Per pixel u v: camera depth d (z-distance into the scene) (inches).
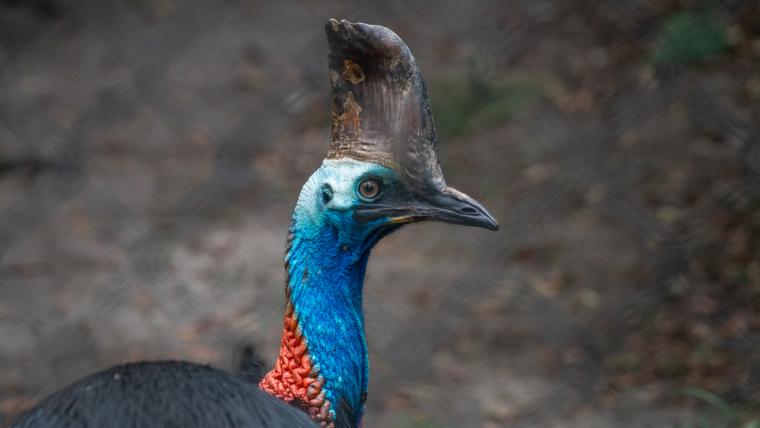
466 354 582.9
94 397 197.6
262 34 1062.4
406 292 647.1
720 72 794.2
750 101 750.5
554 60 893.2
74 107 965.8
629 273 640.4
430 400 541.0
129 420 191.8
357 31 248.1
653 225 674.2
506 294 637.9
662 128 769.6
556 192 737.6
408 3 1021.2
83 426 191.8
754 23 839.7
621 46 885.8
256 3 1131.3
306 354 255.9
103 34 1096.2
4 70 1045.8
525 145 796.6
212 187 810.8
